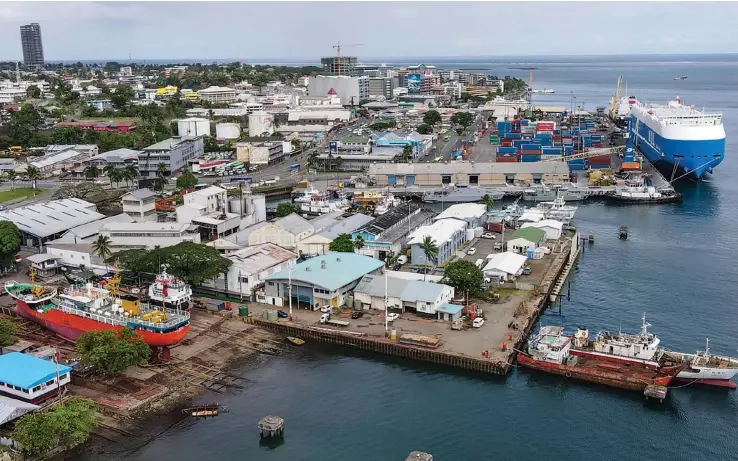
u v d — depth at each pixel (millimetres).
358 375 115750
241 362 119875
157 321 119250
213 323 134000
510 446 95375
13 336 126188
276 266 153875
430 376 115562
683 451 94562
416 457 89750
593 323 139000
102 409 102625
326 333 127750
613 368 113750
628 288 160375
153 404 104875
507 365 115625
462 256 177750
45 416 91812
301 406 105438
